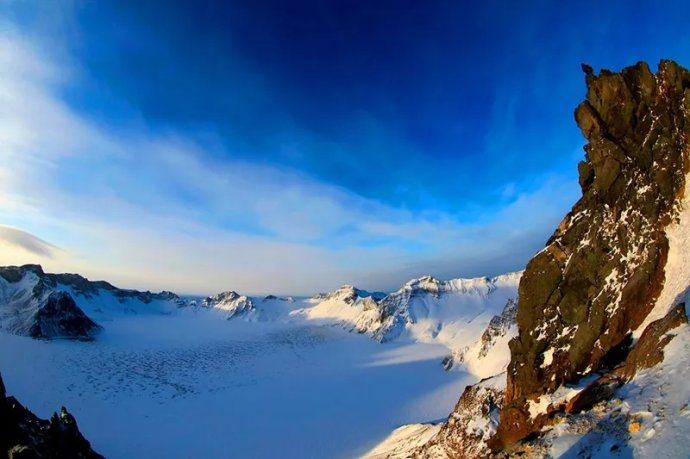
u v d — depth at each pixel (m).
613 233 22.67
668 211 20.06
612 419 14.74
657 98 22.50
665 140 21.38
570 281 23.59
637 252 20.89
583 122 26.44
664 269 19.11
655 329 16.67
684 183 19.72
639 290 19.81
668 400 12.92
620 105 24.31
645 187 21.69
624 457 12.09
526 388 23.41
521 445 19.56
